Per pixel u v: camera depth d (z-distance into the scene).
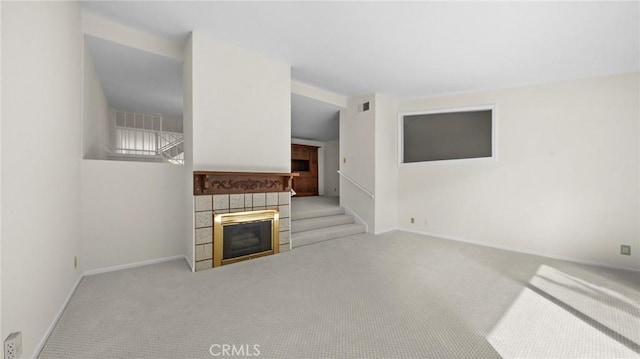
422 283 2.56
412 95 4.79
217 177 2.96
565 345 1.62
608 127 3.36
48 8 1.68
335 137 7.97
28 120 1.41
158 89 3.98
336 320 1.87
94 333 1.67
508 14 2.30
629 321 1.91
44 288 1.59
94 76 3.14
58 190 1.87
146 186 2.98
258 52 3.24
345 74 3.85
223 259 3.03
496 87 4.14
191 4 2.31
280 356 1.48
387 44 2.93
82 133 2.57
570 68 3.32
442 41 2.82
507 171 4.05
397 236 4.63
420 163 4.90
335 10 2.34
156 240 3.05
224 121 3.00
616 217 3.29
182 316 1.89
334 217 4.89
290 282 2.55
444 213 4.62
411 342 1.62
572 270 3.06
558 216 3.64
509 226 4.00
